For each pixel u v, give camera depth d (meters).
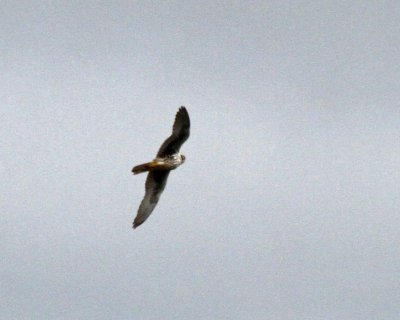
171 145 38.47
